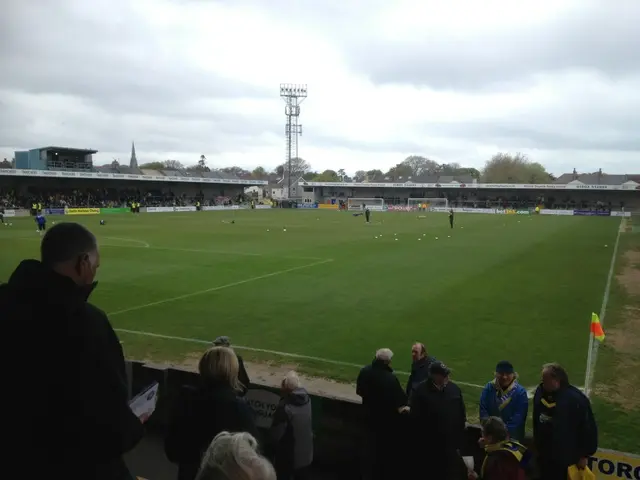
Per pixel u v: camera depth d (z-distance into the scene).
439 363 5.50
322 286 19.52
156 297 17.61
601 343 12.66
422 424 5.38
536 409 5.57
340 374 10.60
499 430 4.92
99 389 2.44
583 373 10.66
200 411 4.04
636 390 9.78
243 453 2.34
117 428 2.47
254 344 12.57
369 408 6.11
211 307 16.25
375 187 111.00
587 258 27.69
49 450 2.38
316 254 28.45
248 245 32.59
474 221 60.19
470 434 6.16
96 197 81.19
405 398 6.11
